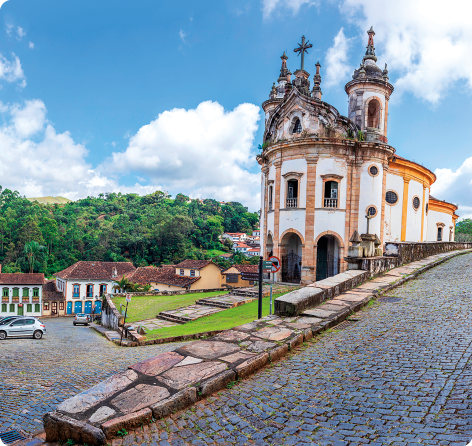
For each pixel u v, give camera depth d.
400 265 17.30
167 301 25.70
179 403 5.29
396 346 7.22
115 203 155.25
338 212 23.78
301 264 24.08
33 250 79.12
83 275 54.88
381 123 26.56
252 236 142.50
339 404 5.11
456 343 7.09
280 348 7.25
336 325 9.15
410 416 4.62
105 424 4.62
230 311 19.17
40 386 8.22
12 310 51.16
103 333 21.86
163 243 98.62
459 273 15.14
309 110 24.42
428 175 31.50
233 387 5.94
